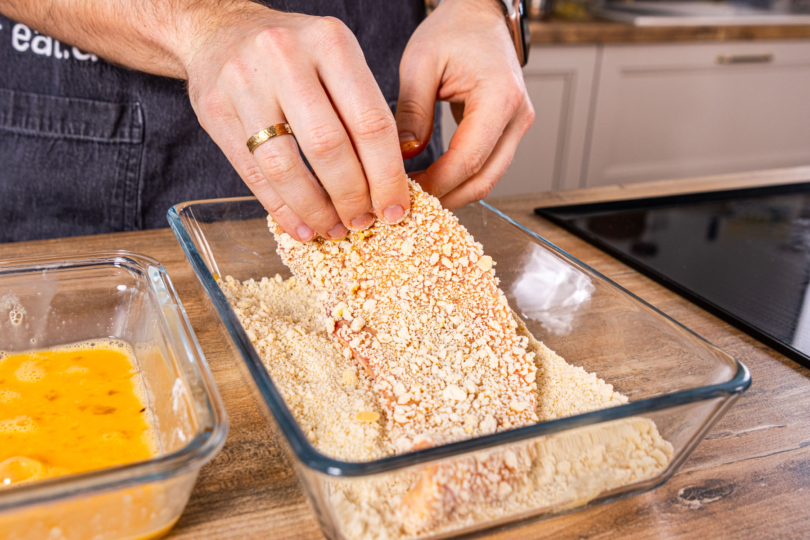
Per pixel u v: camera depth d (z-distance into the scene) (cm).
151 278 46
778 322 53
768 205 73
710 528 39
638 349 47
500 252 56
